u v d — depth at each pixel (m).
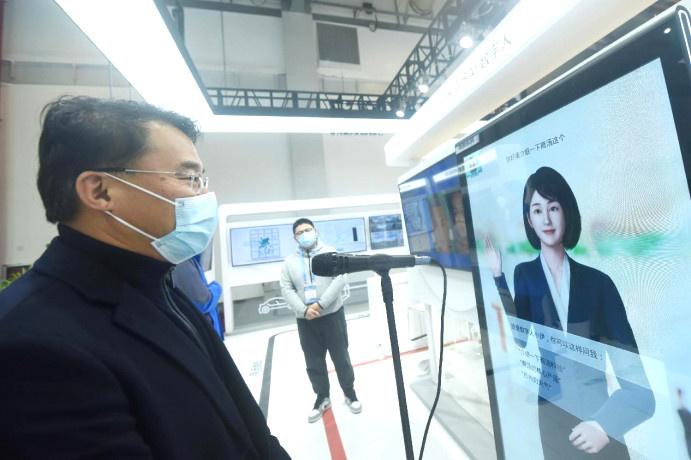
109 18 1.16
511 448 0.89
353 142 6.03
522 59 1.05
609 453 0.62
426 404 1.89
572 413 0.70
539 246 0.72
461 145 0.95
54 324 0.39
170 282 0.72
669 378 0.50
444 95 1.44
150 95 1.74
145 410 0.44
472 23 3.54
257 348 3.31
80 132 0.49
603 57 0.53
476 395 1.90
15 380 0.34
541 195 0.70
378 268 0.70
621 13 0.86
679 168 0.45
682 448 0.50
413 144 1.82
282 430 1.83
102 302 0.46
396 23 4.94
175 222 0.58
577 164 0.60
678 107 0.44
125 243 0.56
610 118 0.54
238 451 0.56
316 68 4.79
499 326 0.89
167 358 0.50
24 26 4.02
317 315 1.84
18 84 4.18
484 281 0.93
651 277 0.51
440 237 1.53
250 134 5.50
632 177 0.51
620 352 0.58
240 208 4.13
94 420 0.37
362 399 2.08
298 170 5.34
